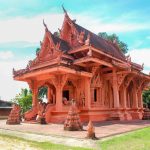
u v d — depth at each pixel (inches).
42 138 397.1
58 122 715.4
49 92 943.7
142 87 1178.6
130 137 399.5
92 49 818.2
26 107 1540.4
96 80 914.1
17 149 309.9
